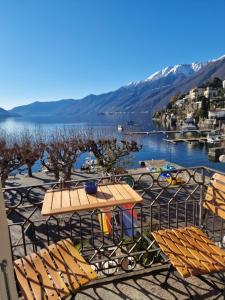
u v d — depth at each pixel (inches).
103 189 123.6
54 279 84.4
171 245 103.7
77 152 628.4
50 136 687.7
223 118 3324.3
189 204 336.2
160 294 107.3
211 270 87.1
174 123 4229.8
